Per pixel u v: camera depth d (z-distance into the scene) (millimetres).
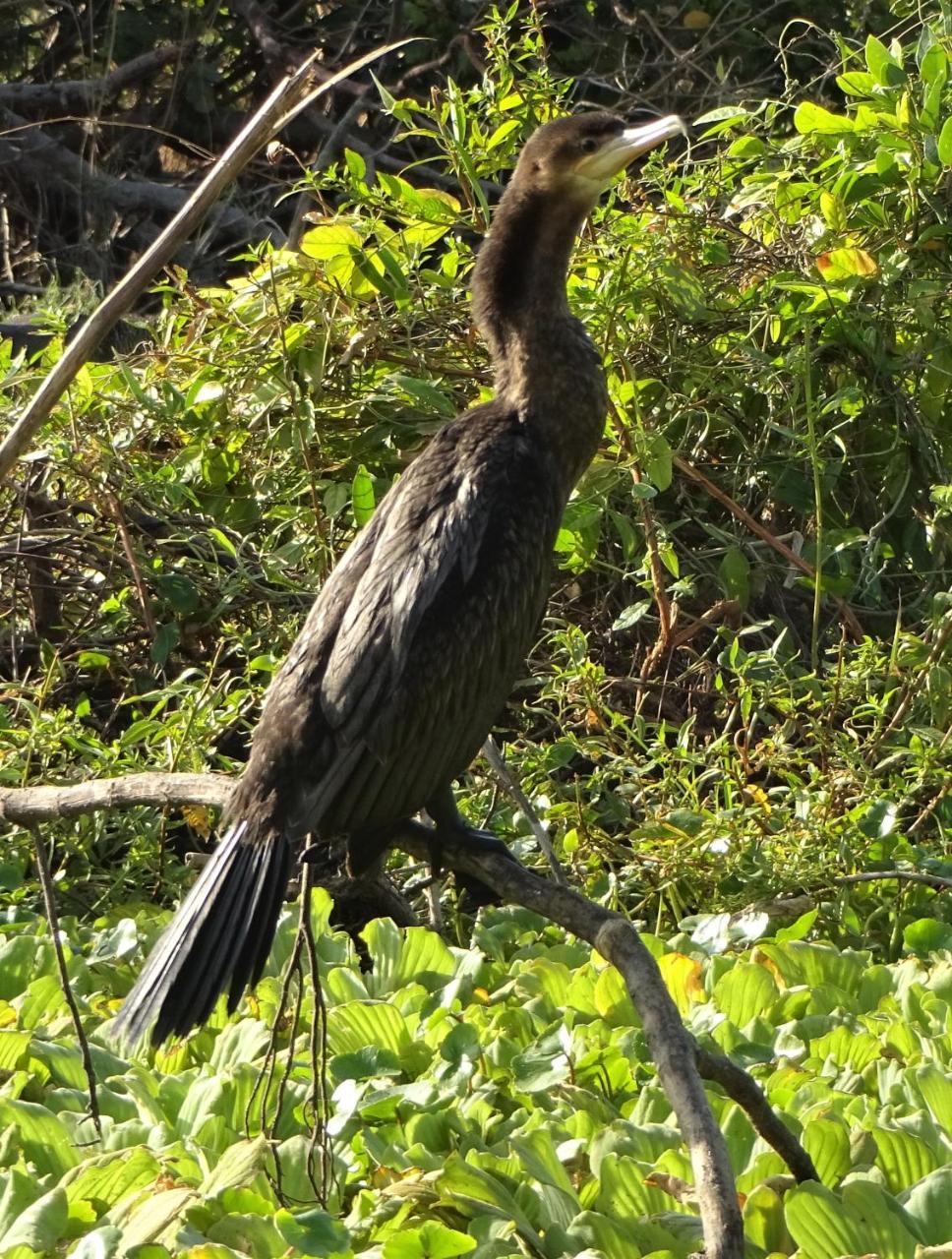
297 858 6488
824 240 11281
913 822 10180
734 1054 7395
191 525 11016
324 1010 5957
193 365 11414
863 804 9281
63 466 10555
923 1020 7793
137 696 10102
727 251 11133
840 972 8398
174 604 10477
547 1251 5824
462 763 7020
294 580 10648
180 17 21094
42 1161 6590
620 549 11203
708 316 11188
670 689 10906
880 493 11547
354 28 19438
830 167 11750
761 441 11289
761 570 11086
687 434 11180
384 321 11047
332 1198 6211
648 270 10508
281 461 11273
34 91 20469
